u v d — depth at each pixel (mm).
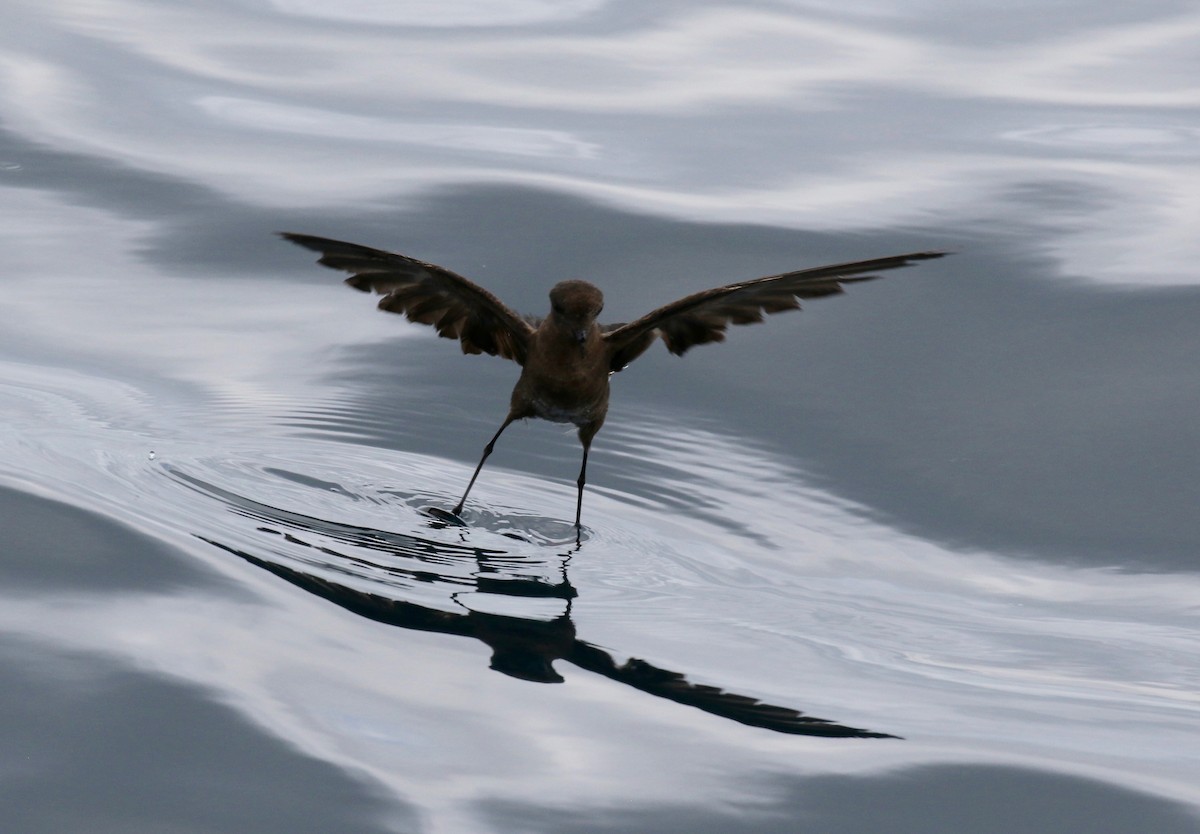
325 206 17891
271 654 9359
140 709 8578
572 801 8070
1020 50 23484
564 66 22625
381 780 8117
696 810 8102
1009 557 12422
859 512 13047
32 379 14062
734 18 24641
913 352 15781
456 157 19438
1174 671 10594
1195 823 8391
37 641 9195
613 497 13062
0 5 23000
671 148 19984
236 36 23031
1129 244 17391
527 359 11773
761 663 10172
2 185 17844
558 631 10273
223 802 7824
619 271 16750
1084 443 14117
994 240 17562
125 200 17859
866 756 8883
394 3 25031
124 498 11562
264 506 11992
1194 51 23188
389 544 11531
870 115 21078
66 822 7602
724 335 11766
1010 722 9555
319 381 14719
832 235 17594
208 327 15547
